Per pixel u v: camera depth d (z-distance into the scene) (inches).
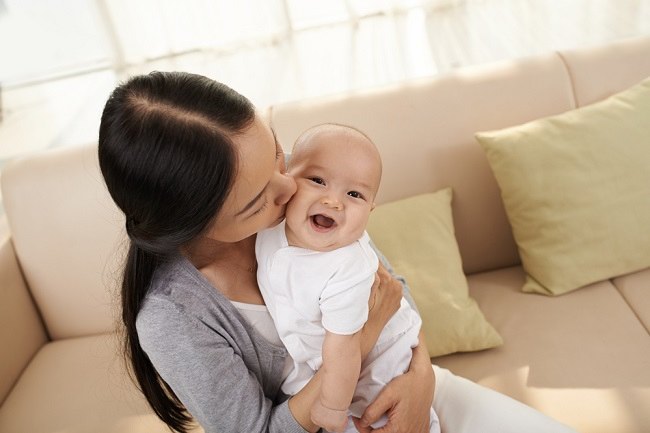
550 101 65.8
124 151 30.0
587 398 51.3
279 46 126.4
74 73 157.4
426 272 59.7
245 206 31.9
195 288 36.0
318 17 134.4
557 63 67.0
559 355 55.5
